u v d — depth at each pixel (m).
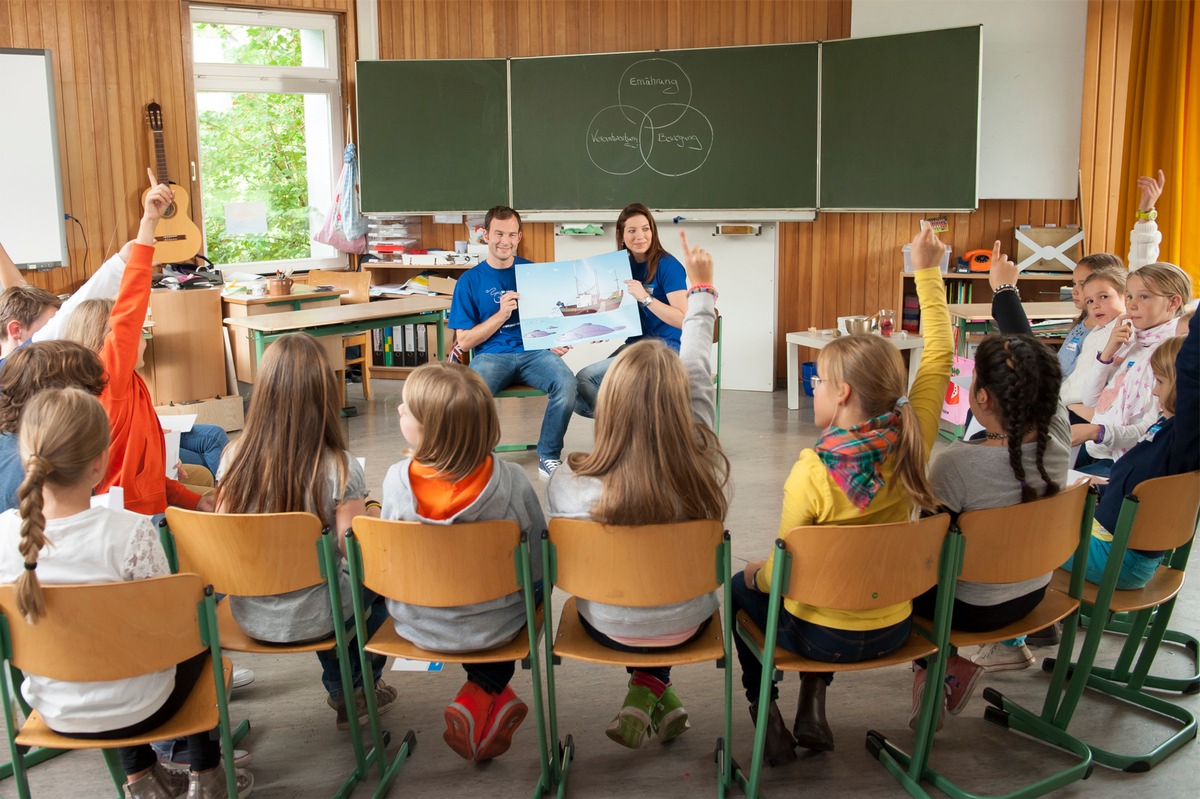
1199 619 3.18
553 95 6.50
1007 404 2.19
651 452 2.08
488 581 2.15
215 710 2.06
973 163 5.73
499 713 2.30
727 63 6.20
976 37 5.61
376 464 4.96
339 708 2.61
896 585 2.09
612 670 2.93
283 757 2.48
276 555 2.18
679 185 6.43
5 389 2.48
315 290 5.96
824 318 6.60
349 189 6.84
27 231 5.68
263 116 6.71
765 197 6.30
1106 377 3.37
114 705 1.94
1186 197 5.28
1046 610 2.39
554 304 4.59
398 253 6.88
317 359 2.31
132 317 2.62
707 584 2.15
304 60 6.77
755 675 2.45
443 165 6.71
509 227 4.66
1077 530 2.33
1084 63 5.72
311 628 2.29
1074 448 3.42
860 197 6.08
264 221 6.86
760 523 4.06
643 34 6.52
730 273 6.50
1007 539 2.18
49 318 3.20
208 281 5.74
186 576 1.94
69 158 5.95
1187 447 2.46
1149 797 2.27
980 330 5.18
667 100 6.34
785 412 6.01
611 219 6.59
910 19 5.88
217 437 3.83
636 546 2.09
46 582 1.92
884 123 5.93
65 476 1.91
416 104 6.65
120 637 1.90
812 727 2.34
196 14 6.34
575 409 4.75
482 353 4.77
